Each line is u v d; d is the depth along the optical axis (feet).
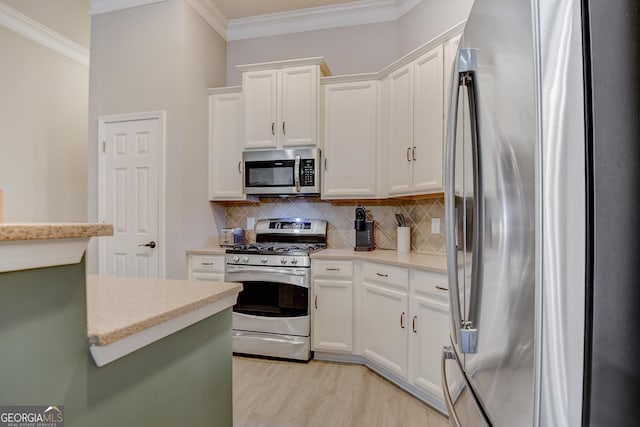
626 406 1.93
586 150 1.96
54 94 12.09
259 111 10.21
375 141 9.55
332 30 11.09
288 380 7.97
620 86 1.98
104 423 2.53
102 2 10.14
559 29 2.01
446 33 7.10
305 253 9.02
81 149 13.09
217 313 4.06
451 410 3.73
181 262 9.67
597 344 1.94
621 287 1.94
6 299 1.91
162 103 9.76
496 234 2.71
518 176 2.31
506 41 2.50
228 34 11.85
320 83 9.93
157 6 9.81
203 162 10.65
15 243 1.86
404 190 8.52
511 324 2.40
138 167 9.93
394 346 7.52
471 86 3.36
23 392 1.99
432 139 7.57
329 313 8.88
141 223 9.89
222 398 4.17
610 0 1.99
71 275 2.27
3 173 10.66
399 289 7.41
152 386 3.04
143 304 3.30
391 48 10.61
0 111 10.55
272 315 9.23
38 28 11.33
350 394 7.32
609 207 1.95
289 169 9.96
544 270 1.99
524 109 2.20
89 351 2.39
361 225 9.64
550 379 1.98
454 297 3.51
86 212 13.20
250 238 11.59
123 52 10.10
